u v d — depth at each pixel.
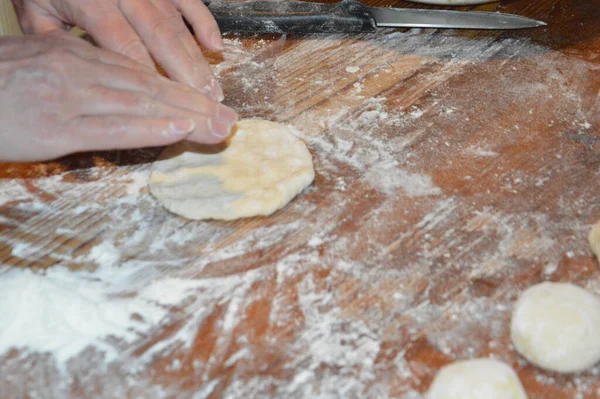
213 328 1.16
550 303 1.13
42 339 1.14
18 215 1.36
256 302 1.20
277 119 1.61
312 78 1.74
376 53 1.82
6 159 1.30
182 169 1.44
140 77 1.30
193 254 1.29
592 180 1.42
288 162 1.45
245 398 1.06
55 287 1.21
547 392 1.07
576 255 1.27
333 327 1.16
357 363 1.10
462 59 1.79
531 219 1.34
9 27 1.92
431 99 1.65
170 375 1.09
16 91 1.27
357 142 1.54
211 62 1.80
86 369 1.10
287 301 1.21
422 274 1.24
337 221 1.35
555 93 1.65
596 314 1.12
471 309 1.18
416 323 1.16
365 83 1.71
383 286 1.23
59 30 1.41
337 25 1.87
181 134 1.24
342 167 1.47
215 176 1.42
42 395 1.07
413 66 1.77
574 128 1.55
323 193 1.41
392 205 1.38
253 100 1.67
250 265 1.27
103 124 1.25
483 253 1.28
